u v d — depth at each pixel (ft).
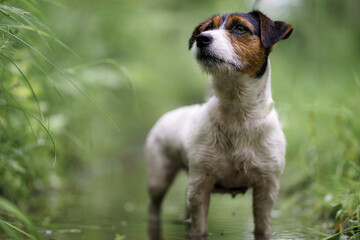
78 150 36.50
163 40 63.00
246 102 15.57
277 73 39.75
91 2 37.83
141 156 53.78
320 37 42.78
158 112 64.03
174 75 75.61
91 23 37.40
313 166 22.85
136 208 23.07
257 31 15.38
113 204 24.08
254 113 15.74
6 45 13.65
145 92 55.77
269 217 16.69
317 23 42.91
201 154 16.22
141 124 59.98
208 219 19.76
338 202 16.84
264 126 15.84
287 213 21.33
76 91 26.96
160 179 20.95
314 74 37.14
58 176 27.73
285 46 45.78
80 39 35.73
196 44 14.92
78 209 22.31
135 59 44.75
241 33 15.16
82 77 30.45
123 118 52.19
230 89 15.52
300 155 24.89
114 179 34.96
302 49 42.19
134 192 28.37
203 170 16.38
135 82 41.60
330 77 36.32
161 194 21.21
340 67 39.47
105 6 38.47
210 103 16.46
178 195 28.68
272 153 16.06
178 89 77.97
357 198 15.85
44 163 23.62
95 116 39.70
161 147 20.88
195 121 16.94
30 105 20.11
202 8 69.21
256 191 16.78
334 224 16.84
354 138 21.67
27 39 16.17
